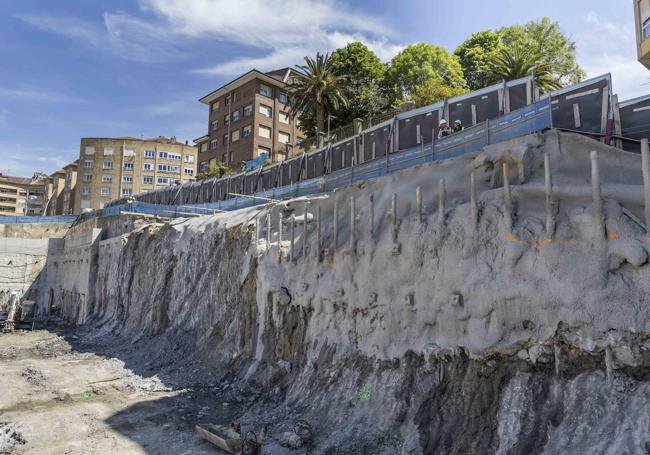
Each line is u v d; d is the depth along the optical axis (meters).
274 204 23.25
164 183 86.50
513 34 48.78
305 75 41.38
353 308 14.96
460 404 10.70
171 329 26.20
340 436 12.38
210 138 70.44
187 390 18.72
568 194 10.30
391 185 16.64
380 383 12.95
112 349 27.83
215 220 27.88
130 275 34.09
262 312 19.31
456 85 45.00
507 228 10.96
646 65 22.64
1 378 21.39
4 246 47.34
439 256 12.52
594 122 13.69
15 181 125.56
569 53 44.66
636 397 8.11
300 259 18.31
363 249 15.20
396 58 46.34
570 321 9.28
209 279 25.06
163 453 13.05
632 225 9.13
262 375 17.97
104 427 15.06
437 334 12.05
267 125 64.12
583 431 8.35
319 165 29.00
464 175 14.20
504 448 9.23
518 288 10.27
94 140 84.38
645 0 22.22
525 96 18.06
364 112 43.44
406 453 10.72
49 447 13.55
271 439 13.14
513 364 10.19
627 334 8.52
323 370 15.23
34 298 47.72
